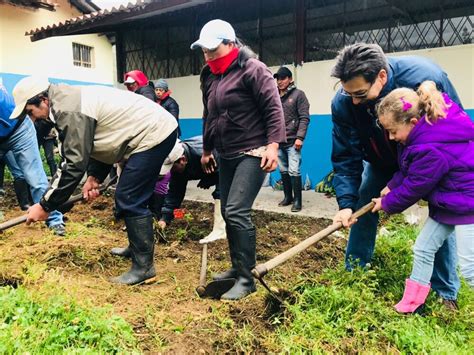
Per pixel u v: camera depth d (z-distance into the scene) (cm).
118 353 229
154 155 329
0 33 1084
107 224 512
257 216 574
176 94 943
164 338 253
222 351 246
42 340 229
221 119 312
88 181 370
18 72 1128
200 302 302
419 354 243
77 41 1277
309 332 259
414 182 263
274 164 298
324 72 723
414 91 264
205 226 514
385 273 340
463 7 621
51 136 758
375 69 251
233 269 342
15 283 311
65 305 266
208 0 721
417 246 284
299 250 287
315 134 747
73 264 361
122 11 781
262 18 798
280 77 593
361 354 243
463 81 608
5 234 443
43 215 322
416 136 261
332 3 724
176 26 930
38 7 1131
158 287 330
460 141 260
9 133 431
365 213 318
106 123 314
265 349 249
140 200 333
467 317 288
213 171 397
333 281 309
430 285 309
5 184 773
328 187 722
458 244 283
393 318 275
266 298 294
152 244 339
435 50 625
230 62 307
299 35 746
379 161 316
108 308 272
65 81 1249
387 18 682
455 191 265
